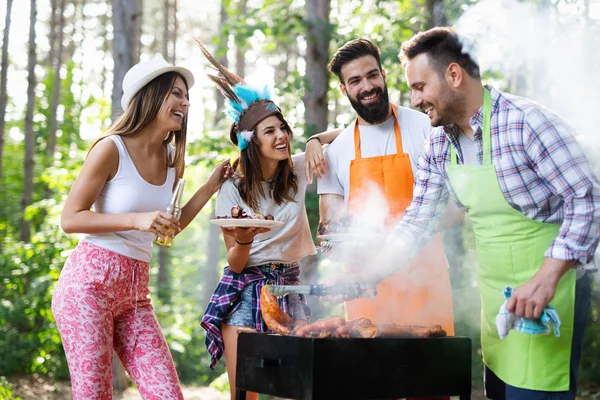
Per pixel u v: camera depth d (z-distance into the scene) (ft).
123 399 21.33
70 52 68.64
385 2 29.30
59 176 30.91
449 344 8.39
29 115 41.52
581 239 7.83
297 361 7.80
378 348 7.95
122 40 22.45
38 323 27.81
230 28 28.09
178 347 33.76
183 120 10.50
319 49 26.09
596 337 26.50
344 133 11.80
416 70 8.54
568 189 7.98
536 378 8.48
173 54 53.83
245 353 8.76
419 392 8.18
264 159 11.13
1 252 36.70
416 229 9.56
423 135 11.34
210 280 39.99
